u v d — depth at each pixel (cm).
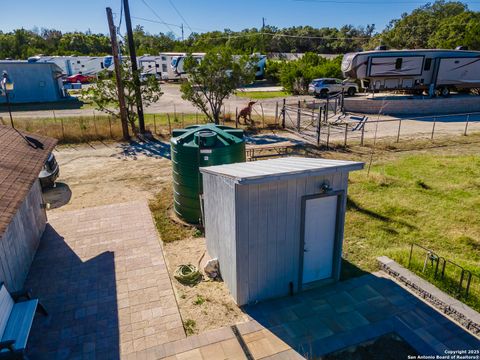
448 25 4822
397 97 2720
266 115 2364
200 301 562
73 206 966
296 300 565
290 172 493
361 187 1073
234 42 6506
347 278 623
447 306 521
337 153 1489
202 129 851
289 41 7156
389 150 1542
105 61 4662
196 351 459
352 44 7150
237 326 505
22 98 2884
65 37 7344
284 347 464
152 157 1475
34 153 758
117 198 1025
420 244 749
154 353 456
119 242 756
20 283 597
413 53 2480
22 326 434
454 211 907
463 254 709
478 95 2770
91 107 2728
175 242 767
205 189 654
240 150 821
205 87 1875
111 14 1573
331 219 582
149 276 631
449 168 1259
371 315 524
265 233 532
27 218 681
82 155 1505
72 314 532
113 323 513
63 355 455
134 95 1786
